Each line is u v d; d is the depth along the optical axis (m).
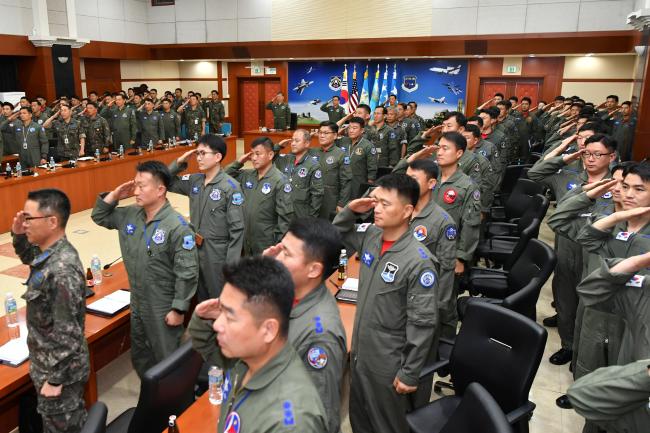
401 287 2.38
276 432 1.24
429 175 3.11
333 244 1.78
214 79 15.86
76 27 12.76
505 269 4.39
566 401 3.32
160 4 14.70
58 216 2.32
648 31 6.98
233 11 14.03
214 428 2.04
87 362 2.39
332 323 1.76
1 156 7.80
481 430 1.79
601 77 12.07
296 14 13.42
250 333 1.27
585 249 2.89
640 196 2.59
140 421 2.08
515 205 5.59
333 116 11.30
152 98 12.11
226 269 1.32
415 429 2.39
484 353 2.46
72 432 2.36
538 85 12.70
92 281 3.47
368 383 2.50
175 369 2.17
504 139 7.47
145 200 2.90
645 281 2.17
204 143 3.84
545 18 11.23
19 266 5.63
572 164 4.38
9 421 2.88
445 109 13.42
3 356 2.55
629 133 7.88
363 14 12.81
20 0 11.63
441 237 3.12
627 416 1.81
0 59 12.10
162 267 2.95
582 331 2.93
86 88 14.01
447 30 12.10
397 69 13.59
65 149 8.96
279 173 4.48
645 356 2.15
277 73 14.98
